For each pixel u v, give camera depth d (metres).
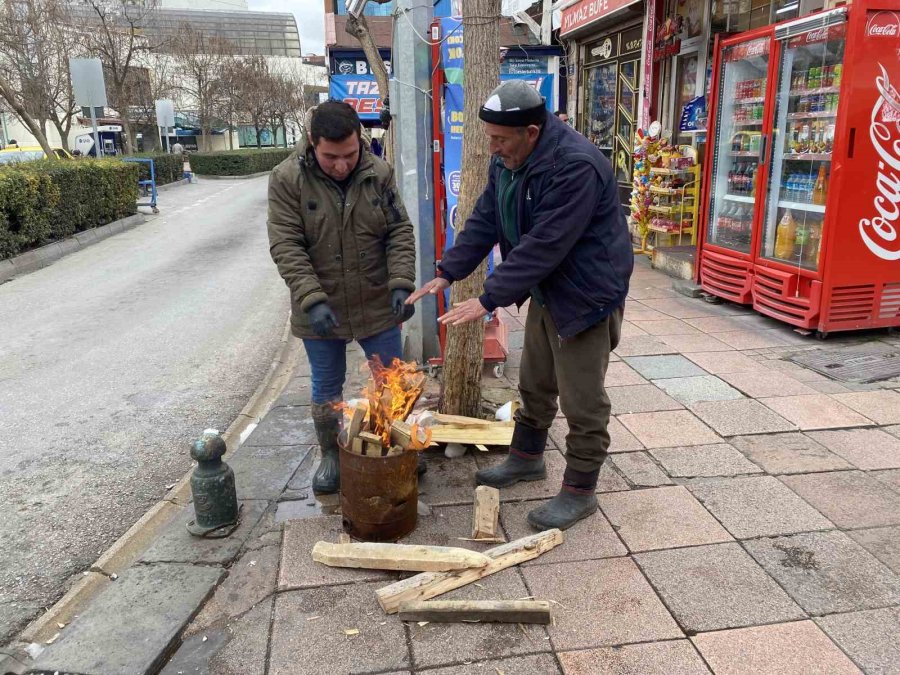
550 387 3.15
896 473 3.31
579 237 2.58
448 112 4.66
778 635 2.28
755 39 5.79
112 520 3.38
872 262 5.18
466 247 3.00
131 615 2.47
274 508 3.22
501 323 5.22
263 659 2.26
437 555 2.63
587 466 2.92
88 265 10.39
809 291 5.36
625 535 2.86
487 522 2.91
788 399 4.25
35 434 4.38
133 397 5.02
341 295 3.10
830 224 5.06
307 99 46.66
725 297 6.41
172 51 33.06
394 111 4.97
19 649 2.41
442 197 4.66
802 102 5.42
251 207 18.22
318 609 2.48
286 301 8.01
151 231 13.94
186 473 3.86
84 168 12.59
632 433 3.84
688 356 5.13
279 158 37.00
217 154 30.98
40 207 10.70
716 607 2.42
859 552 2.70
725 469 3.40
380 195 3.04
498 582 2.59
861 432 3.77
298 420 4.29
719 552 2.73
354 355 5.64
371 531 2.86
